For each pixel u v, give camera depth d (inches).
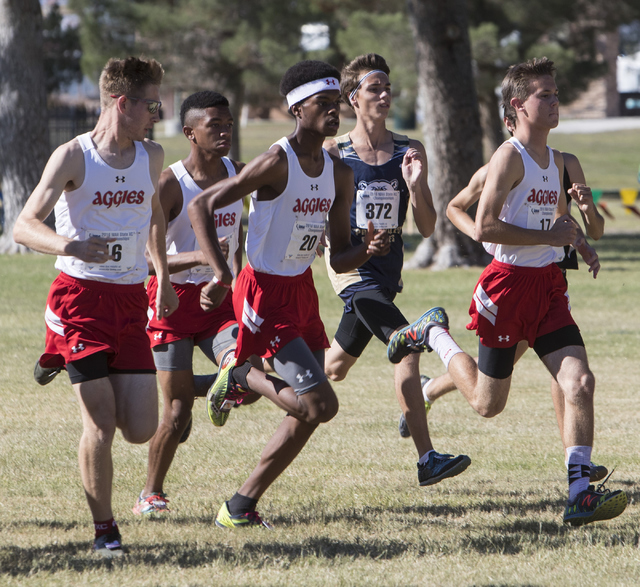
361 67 831.1
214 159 739.4
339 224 677.3
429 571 559.8
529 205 693.9
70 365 599.8
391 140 841.5
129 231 612.7
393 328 781.9
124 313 617.0
